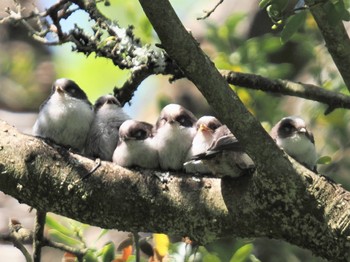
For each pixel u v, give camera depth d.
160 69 10.46
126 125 9.88
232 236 8.77
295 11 8.65
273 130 10.62
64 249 10.39
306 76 16.62
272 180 8.27
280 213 8.44
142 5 7.71
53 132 10.30
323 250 8.46
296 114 15.02
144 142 9.85
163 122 10.28
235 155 8.56
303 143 10.27
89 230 14.09
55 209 9.09
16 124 17.64
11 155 9.09
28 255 10.50
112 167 9.03
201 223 8.73
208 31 14.37
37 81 18.67
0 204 15.65
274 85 11.48
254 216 8.54
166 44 7.84
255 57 13.93
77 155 9.12
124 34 10.55
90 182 8.92
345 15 8.77
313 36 14.78
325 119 14.59
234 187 8.63
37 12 10.38
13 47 18.92
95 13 10.64
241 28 17.61
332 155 14.45
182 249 10.82
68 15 10.57
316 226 8.37
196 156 8.82
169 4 7.74
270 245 13.05
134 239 10.23
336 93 11.42
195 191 8.78
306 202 8.33
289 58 16.91
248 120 7.98
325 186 8.36
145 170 9.04
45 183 8.98
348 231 8.27
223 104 7.95
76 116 10.29
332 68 14.42
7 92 18.33
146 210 8.86
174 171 9.82
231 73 11.48
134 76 10.74
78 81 18.92
